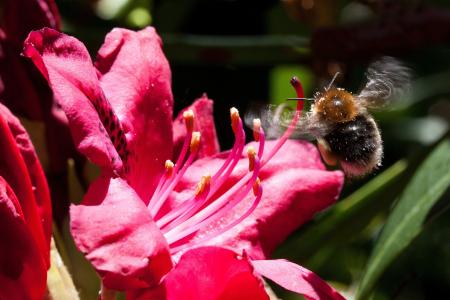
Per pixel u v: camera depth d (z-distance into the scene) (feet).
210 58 1.04
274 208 0.86
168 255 0.77
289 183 0.86
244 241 0.85
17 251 0.78
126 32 0.85
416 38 1.02
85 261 0.84
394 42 1.02
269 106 0.89
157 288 0.77
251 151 0.84
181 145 0.87
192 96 1.08
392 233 0.97
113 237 0.76
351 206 0.99
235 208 0.86
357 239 1.07
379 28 1.02
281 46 1.05
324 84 1.01
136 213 0.77
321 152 0.92
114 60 0.85
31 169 0.80
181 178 0.86
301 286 0.79
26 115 0.87
